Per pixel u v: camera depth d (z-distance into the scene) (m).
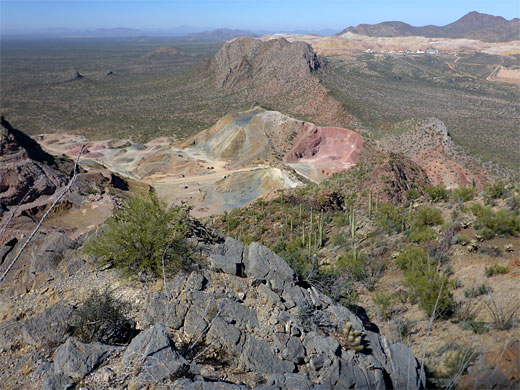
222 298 9.74
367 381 8.27
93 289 9.96
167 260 10.66
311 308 10.30
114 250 10.73
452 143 93.94
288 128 136.62
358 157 121.00
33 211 60.75
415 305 15.30
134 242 10.73
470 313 13.00
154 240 10.59
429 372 9.95
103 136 181.75
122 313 8.99
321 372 8.27
